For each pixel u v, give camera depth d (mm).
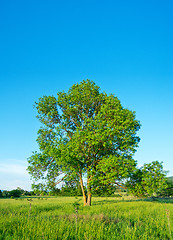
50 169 26766
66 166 25297
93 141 22969
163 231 8914
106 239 7309
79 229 7996
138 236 7855
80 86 29250
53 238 6918
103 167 23016
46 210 18766
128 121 24641
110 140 23734
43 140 27688
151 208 18766
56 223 9062
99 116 25297
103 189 26234
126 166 23188
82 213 15266
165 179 24000
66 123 28891
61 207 20812
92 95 28516
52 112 28156
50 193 26219
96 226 8695
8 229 8234
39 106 28891
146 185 24484
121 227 9492
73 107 28344
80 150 24547
